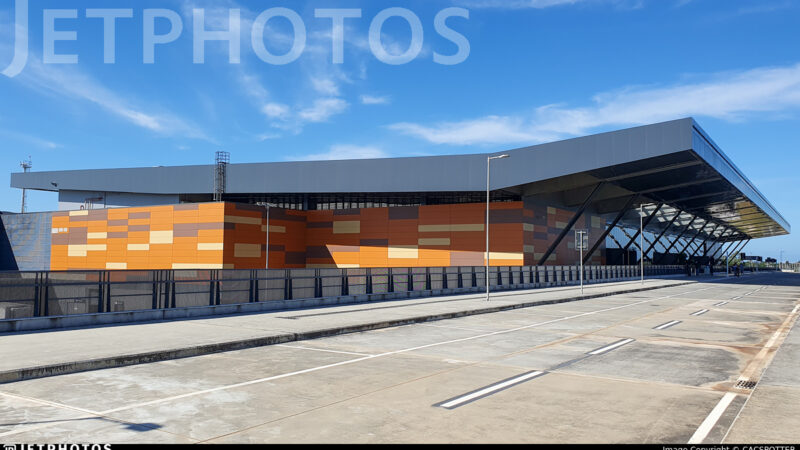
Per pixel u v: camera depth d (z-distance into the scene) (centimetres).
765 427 625
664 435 595
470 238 5522
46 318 1336
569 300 2802
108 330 1344
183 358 1063
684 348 1238
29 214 6962
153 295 1616
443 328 1603
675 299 3017
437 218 5681
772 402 734
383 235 5919
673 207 7694
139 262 5925
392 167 5469
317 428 609
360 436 582
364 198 6194
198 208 5550
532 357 1101
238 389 798
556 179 5022
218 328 1398
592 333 1503
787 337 1409
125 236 6069
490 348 1219
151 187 6316
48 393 764
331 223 6197
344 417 654
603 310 2256
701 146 4362
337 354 1123
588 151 4509
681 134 4075
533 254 5472
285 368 966
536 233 5550
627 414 678
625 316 2005
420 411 683
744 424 636
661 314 2097
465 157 5238
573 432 603
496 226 5422
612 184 5522
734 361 1073
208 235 5456
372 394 772
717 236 12988
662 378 901
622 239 8319
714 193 6444
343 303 2267
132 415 654
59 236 6669
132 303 1563
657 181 5412
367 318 1688
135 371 930
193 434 583
